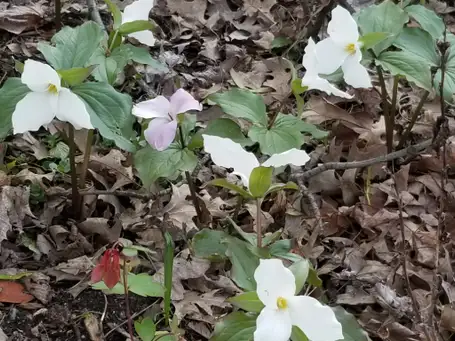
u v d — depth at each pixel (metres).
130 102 0.56
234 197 0.74
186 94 0.54
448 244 0.68
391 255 0.68
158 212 0.69
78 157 0.75
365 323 0.60
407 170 0.76
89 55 0.58
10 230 0.64
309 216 0.72
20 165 0.74
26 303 0.58
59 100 0.51
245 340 0.45
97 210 0.71
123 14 0.63
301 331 0.42
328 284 0.64
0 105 0.55
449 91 0.66
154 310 0.59
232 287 0.62
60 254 0.64
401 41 0.67
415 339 0.57
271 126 0.64
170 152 0.59
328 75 0.66
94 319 0.57
